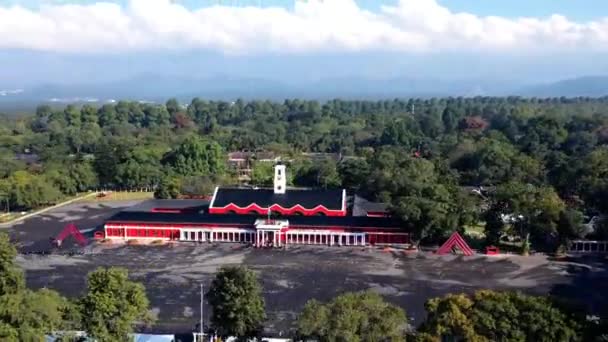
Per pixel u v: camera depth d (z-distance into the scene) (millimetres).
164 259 138375
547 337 64562
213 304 80562
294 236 153625
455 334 66250
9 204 192875
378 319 66250
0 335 62750
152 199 193875
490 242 146625
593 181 170625
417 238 146375
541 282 120312
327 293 113875
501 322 65312
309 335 66688
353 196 185375
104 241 154750
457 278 123000
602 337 64625
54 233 162625
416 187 170500
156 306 106750
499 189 147750
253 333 80562
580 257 138500
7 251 75562
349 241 151875
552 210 137250
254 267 131625
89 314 73188
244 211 165250
